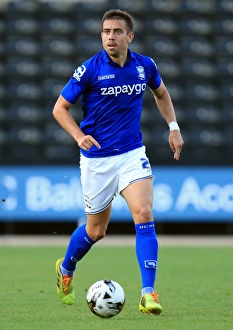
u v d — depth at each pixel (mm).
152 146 75500
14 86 79250
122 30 21797
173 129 23906
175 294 28297
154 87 23719
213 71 83562
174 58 84125
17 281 33719
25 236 71750
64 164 65750
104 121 22344
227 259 47656
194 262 45344
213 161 67375
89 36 85312
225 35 87312
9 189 65000
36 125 76375
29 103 78125
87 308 23531
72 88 22219
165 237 71875
